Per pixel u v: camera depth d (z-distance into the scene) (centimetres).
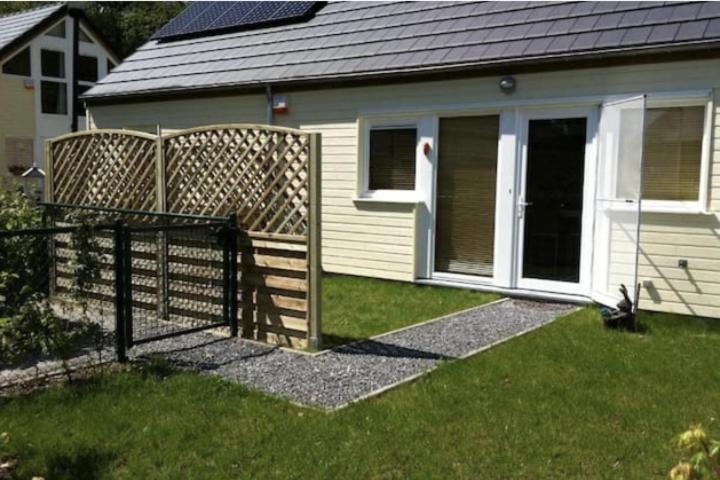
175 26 1292
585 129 726
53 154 774
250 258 578
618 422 386
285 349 541
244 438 359
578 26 750
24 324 429
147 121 1116
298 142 541
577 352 530
